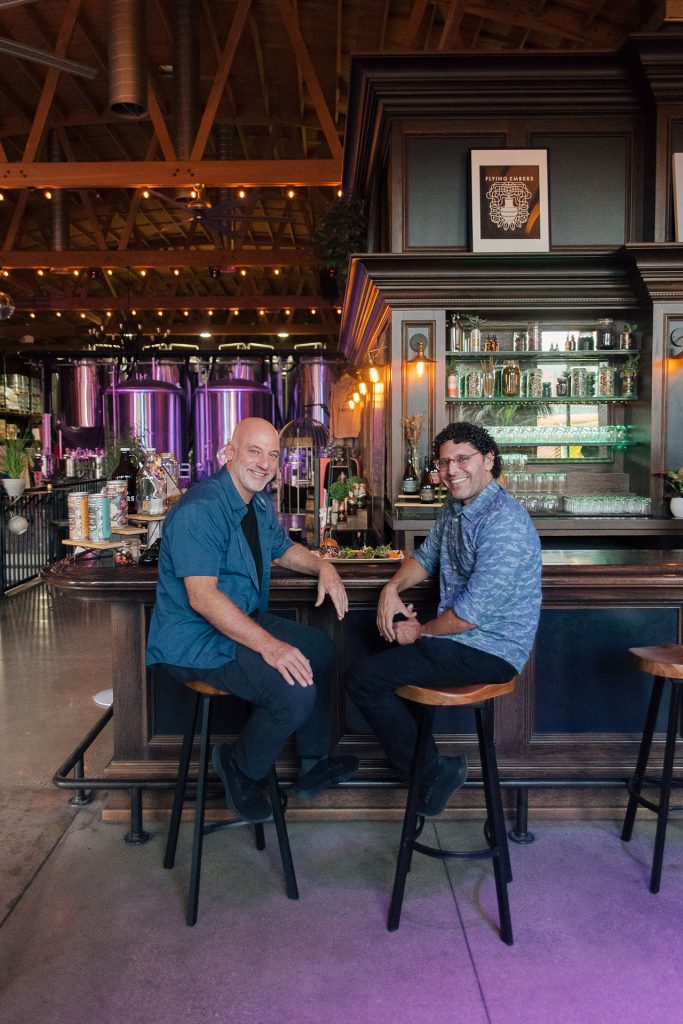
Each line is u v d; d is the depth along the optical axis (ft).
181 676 7.56
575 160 17.99
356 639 9.46
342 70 38.24
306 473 20.70
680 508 16.83
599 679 9.46
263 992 6.28
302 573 8.90
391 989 6.33
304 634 8.16
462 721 9.50
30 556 27.14
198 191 29.50
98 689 14.51
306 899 7.63
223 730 9.37
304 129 47.93
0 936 7.01
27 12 32.07
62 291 68.74
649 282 16.93
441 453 7.72
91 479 33.37
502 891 6.95
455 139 17.95
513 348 18.81
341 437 31.91
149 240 65.87
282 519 13.99
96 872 8.14
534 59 16.98
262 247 68.44
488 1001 6.19
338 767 8.28
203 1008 6.09
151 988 6.32
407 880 8.00
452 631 7.45
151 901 7.59
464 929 7.16
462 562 7.94
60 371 38.37
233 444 7.66
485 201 17.66
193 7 30.37
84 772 10.61
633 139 17.98
